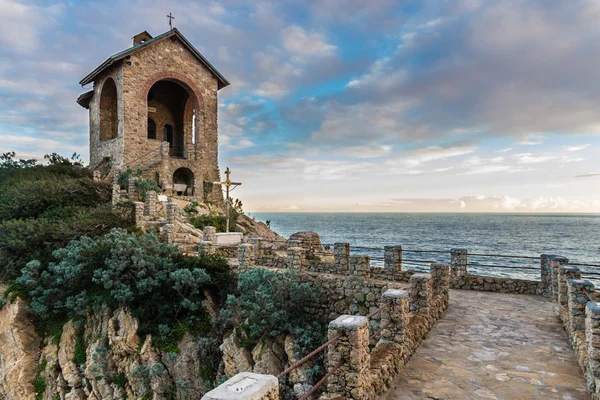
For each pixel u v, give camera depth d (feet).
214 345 52.80
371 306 49.21
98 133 126.62
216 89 132.46
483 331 35.63
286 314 49.93
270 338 49.21
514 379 25.79
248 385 14.01
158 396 49.52
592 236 325.42
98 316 59.98
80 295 62.13
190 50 126.00
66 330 61.52
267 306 48.65
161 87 136.77
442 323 38.06
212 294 60.44
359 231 407.64
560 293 38.83
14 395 57.82
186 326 55.16
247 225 115.44
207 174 127.75
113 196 93.04
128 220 83.66
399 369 27.04
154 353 53.11
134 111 115.03
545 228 457.27
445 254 199.52
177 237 81.20
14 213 88.58
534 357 29.48
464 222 651.66
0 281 71.41
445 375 26.48
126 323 56.34
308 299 52.75
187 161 119.24
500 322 38.34
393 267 56.29
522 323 37.99
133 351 54.03
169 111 138.62
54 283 65.10
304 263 60.90
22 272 66.59
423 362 28.73
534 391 24.13
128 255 60.54
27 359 60.59
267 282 52.80
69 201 92.43
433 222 655.76
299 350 46.50
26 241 73.77
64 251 65.87
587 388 24.32
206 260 63.05
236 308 55.47
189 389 49.67
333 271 57.98
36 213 89.92
